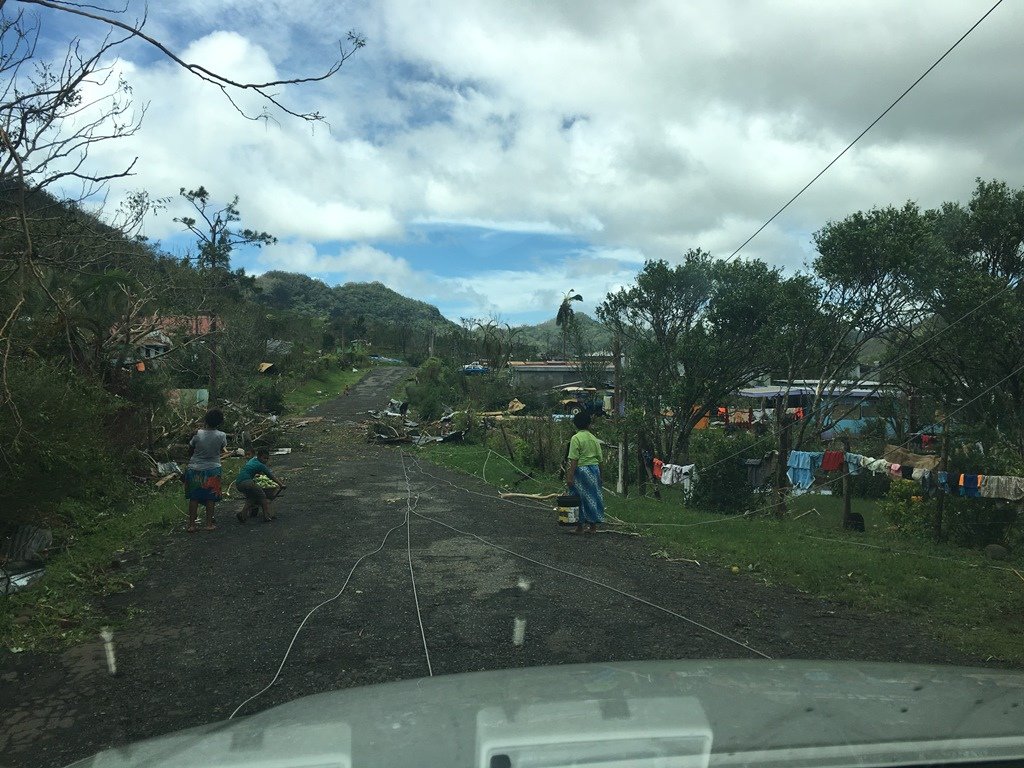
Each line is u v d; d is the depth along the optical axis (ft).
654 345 64.69
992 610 22.68
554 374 191.21
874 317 60.54
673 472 50.70
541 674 7.52
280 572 25.94
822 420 65.00
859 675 7.32
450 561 27.84
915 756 5.02
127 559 27.86
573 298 192.34
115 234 35.01
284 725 6.05
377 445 94.38
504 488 53.11
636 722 5.68
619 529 36.01
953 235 59.88
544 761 4.85
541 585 24.29
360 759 5.08
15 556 26.71
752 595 23.97
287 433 94.79
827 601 23.57
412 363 315.58
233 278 151.12
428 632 19.31
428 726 5.72
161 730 13.65
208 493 33.53
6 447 25.44
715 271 63.36
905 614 22.15
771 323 61.77
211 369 102.12
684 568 27.73
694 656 17.53
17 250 27.68
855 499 55.57
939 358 59.67
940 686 6.86
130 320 48.34
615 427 65.31
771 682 7.01
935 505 36.81
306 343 258.98
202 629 19.69
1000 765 4.97
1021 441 48.88
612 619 20.56
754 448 47.62
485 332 240.12
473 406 133.49
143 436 52.39
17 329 31.71
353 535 33.01
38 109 21.26
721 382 63.72
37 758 12.56
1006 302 52.80
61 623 19.85
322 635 19.12
